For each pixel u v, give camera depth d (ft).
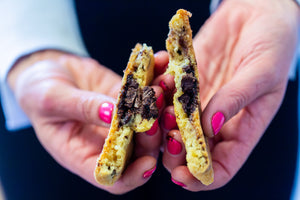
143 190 1.11
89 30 1.16
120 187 0.77
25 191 1.05
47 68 0.85
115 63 1.19
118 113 0.67
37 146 1.05
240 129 0.81
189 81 0.66
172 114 0.75
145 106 0.67
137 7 1.15
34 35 0.96
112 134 0.66
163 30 1.16
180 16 0.65
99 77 0.97
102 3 1.15
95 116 0.74
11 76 0.95
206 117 0.68
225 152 0.80
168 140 0.74
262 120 0.82
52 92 0.78
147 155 0.76
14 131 1.04
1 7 0.98
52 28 0.99
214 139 0.85
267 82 0.75
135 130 0.67
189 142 0.65
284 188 1.11
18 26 0.95
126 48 1.18
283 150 1.11
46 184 1.05
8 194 1.07
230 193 1.10
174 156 0.74
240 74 0.74
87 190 1.06
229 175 0.80
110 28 1.16
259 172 1.10
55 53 0.98
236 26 0.90
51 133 0.83
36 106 0.81
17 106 1.01
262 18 0.86
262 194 1.10
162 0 1.16
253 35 0.83
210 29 0.94
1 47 0.95
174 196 1.10
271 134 1.10
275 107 0.83
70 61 0.98
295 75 1.08
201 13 1.17
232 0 0.97
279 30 0.82
